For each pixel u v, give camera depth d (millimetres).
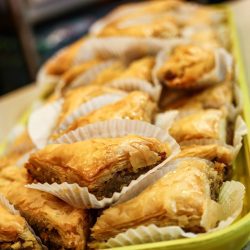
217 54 365
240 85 352
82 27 906
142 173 252
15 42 851
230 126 324
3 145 380
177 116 323
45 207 258
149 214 236
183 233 231
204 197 236
